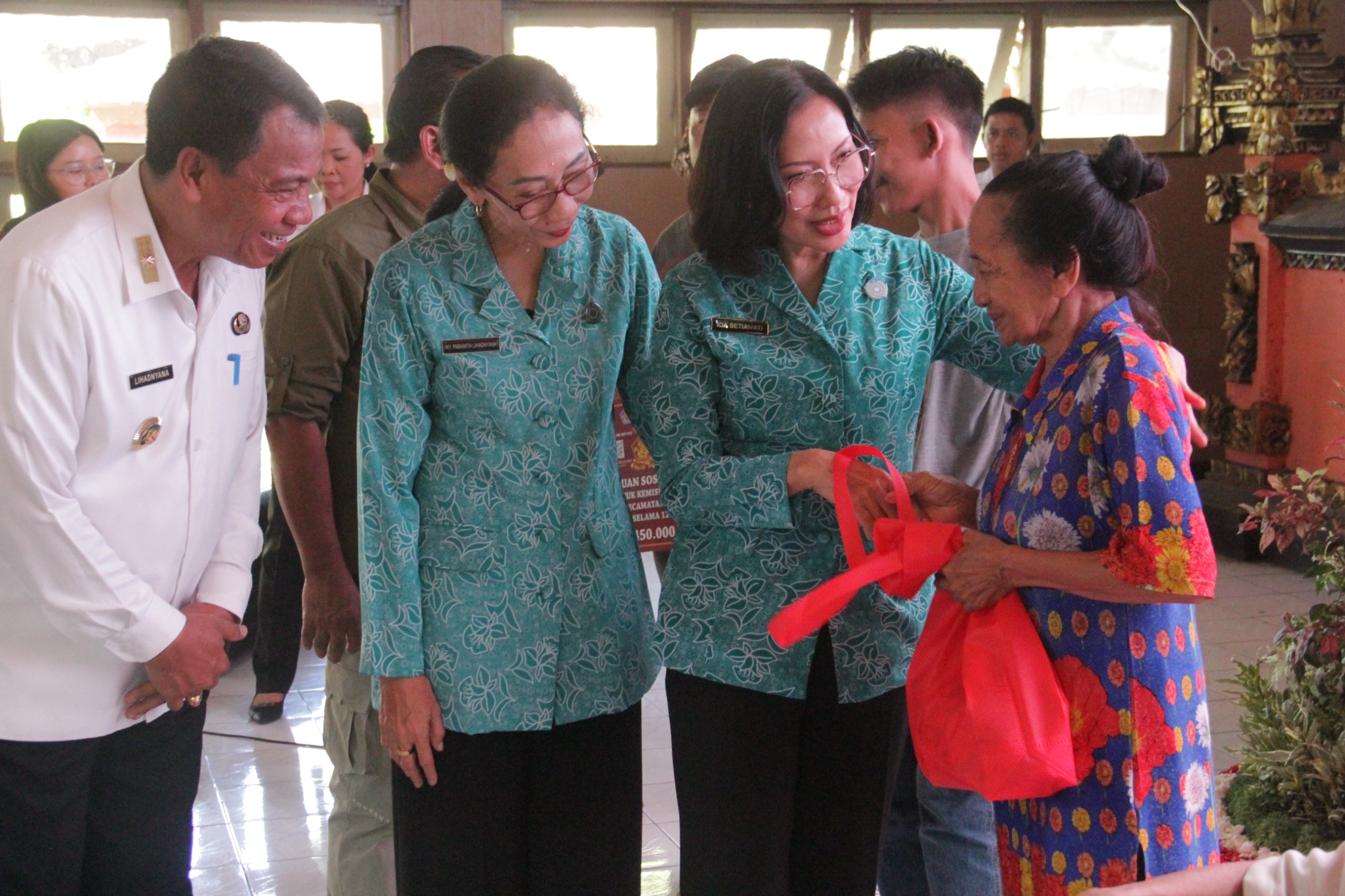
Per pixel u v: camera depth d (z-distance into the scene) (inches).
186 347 70.6
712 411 71.1
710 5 238.7
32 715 68.7
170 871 77.4
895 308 71.2
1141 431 56.3
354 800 92.7
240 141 64.3
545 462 72.9
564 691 74.0
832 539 70.9
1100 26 249.1
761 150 65.4
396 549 71.4
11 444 63.9
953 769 62.4
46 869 71.1
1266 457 215.6
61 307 64.2
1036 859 62.8
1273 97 206.4
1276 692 114.0
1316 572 109.7
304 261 89.5
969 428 87.4
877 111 87.9
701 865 73.2
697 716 72.4
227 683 165.8
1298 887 45.5
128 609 67.5
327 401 90.5
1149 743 58.6
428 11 224.2
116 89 218.4
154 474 70.4
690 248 108.7
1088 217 59.2
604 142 245.3
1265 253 213.2
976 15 245.6
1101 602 59.2
